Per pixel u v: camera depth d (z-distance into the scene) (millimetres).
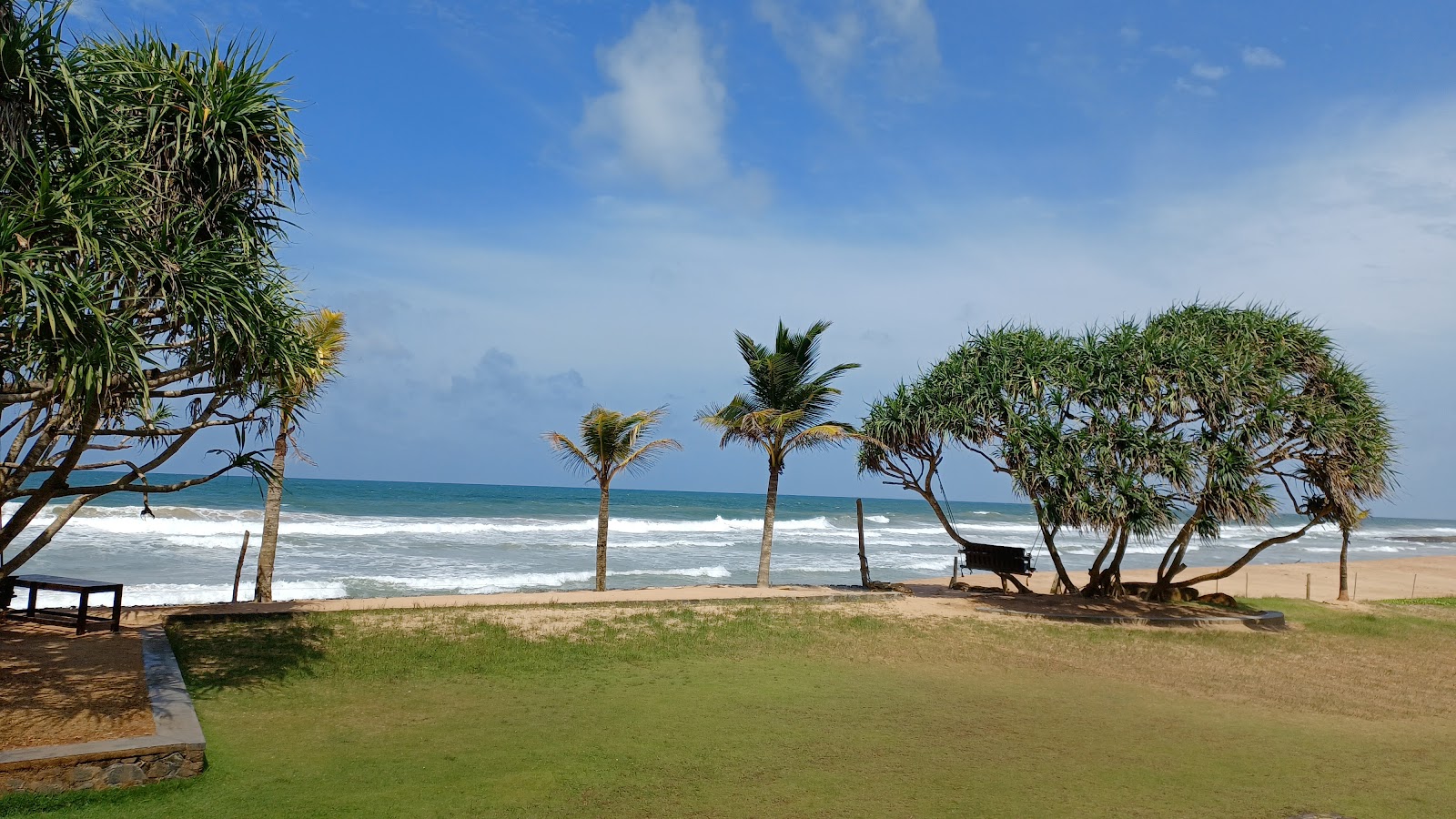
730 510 98500
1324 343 16812
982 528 72062
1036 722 8820
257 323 7969
